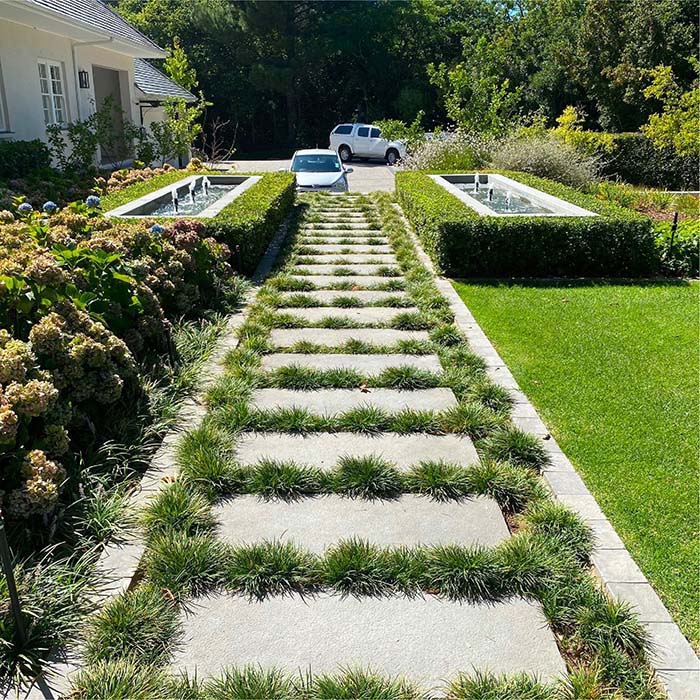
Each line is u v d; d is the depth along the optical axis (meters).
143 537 3.06
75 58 14.45
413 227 10.51
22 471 2.86
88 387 3.65
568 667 2.41
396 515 3.29
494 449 3.86
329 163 16.59
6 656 2.36
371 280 7.66
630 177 20.75
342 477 3.53
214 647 2.48
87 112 15.27
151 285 5.45
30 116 12.62
